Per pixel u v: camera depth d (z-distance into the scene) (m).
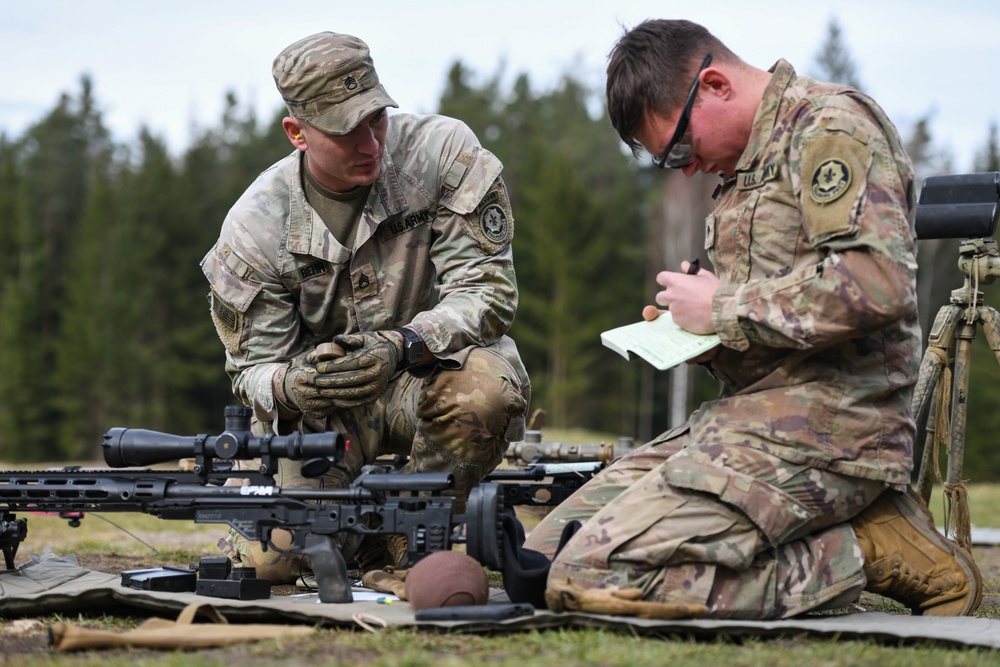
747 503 3.73
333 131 4.52
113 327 53.78
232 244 4.95
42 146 72.56
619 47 4.10
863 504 3.97
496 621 3.50
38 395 53.38
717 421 3.98
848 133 3.74
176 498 4.07
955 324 5.00
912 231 3.93
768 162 3.94
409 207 4.99
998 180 4.91
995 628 3.64
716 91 3.98
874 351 3.95
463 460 4.95
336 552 3.99
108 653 3.33
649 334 4.04
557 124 72.38
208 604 3.68
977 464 42.44
